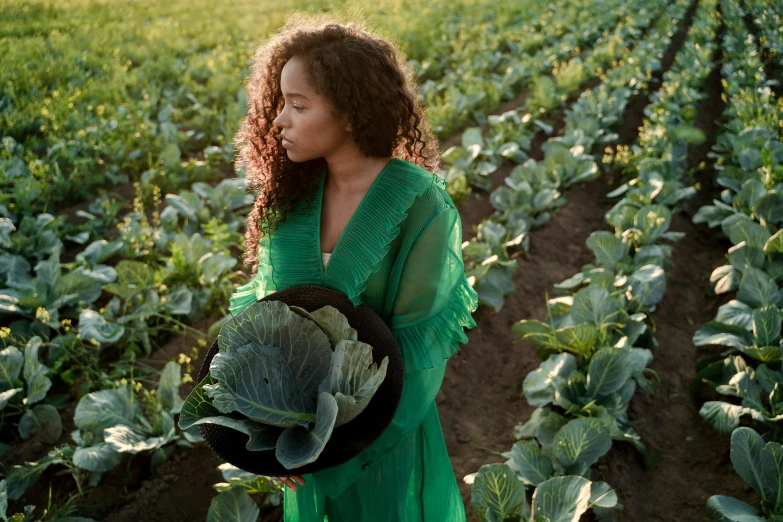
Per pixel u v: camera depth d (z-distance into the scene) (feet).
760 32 47.16
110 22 47.26
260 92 5.54
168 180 21.36
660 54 39.34
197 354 14.30
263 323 5.34
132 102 26.96
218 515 9.28
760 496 9.67
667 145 23.94
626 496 11.04
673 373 14.16
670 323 15.96
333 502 6.45
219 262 15.94
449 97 28.27
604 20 49.65
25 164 22.03
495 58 36.86
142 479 11.29
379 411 5.31
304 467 5.14
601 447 10.40
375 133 5.16
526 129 27.37
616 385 11.80
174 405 11.91
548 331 13.16
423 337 5.63
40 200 19.97
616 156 24.49
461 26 44.91
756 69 34.99
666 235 17.22
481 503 9.18
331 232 5.72
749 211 18.48
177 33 43.27
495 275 16.10
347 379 5.07
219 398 4.96
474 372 14.39
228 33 44.96
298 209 5.77
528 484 10.37
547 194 19.94
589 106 28.17
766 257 15.64
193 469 11.41
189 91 30.17
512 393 13.83
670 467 11.84
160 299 15.08
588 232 20.54
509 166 24.16
